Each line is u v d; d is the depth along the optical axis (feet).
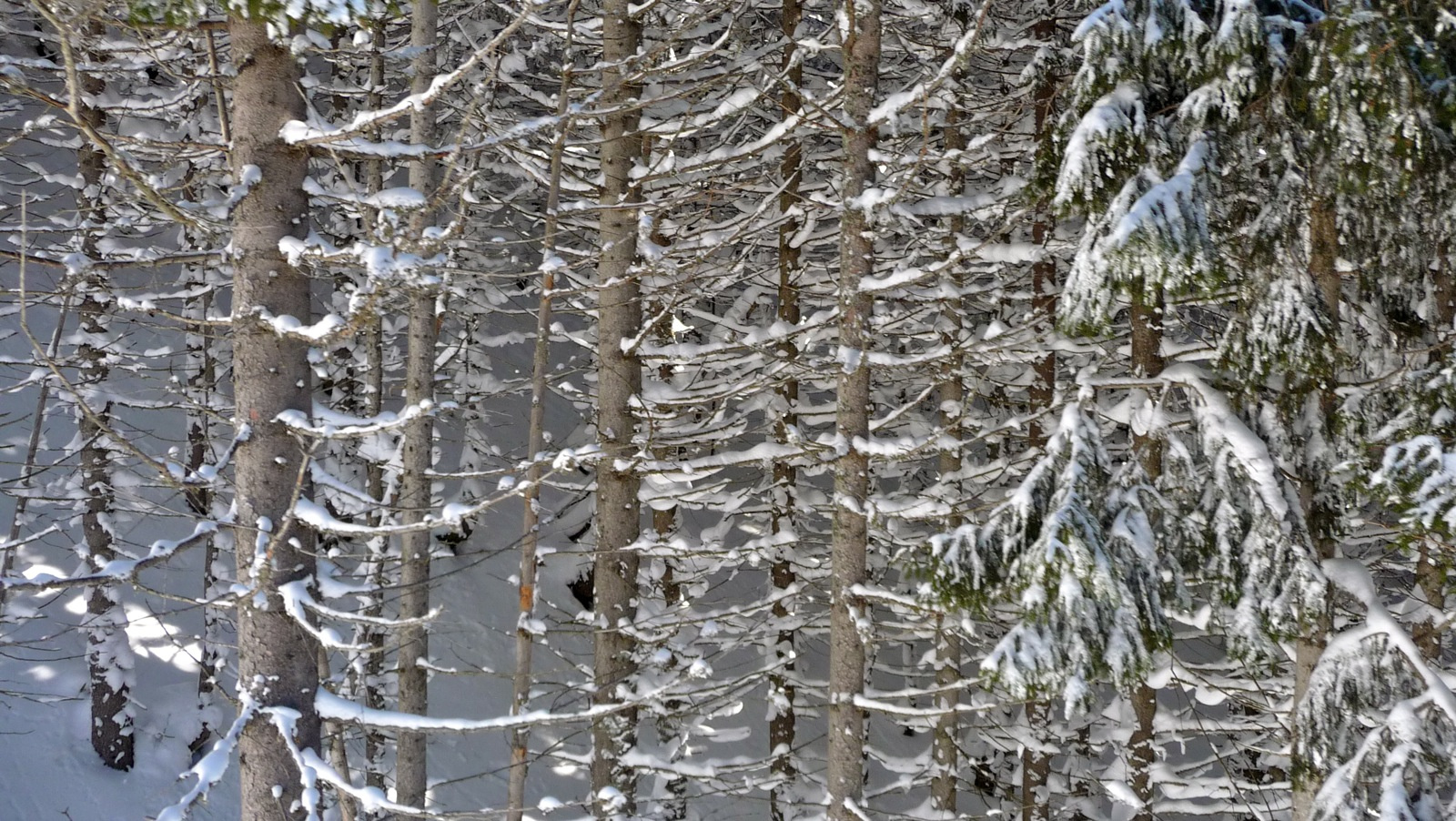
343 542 32.83
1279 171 21.29
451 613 42.68
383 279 11.28
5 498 38.45
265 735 12.88
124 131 31.94
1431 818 18.10
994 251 24.94
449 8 35.24
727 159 25.13
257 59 13.16
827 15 37.27
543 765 39.96
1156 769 28.45
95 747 33.04
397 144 13.33
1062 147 22.13
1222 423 21.30
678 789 34.27
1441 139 19.66
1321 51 19.79
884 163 24.44
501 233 48.06
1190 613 22.88
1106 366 28.81
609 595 25.94
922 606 21.56
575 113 14.99
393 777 35.32
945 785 33.83
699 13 24.38
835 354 27.66
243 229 13.16
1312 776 20.76
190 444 36.81
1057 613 19.71
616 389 26.16
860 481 23.94
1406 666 20.16
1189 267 19.42
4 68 13.41
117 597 33.63
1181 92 21.86
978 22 19.53
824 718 45.21
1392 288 22.61
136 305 13.20
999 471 33.12
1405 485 18.24
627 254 26.40
